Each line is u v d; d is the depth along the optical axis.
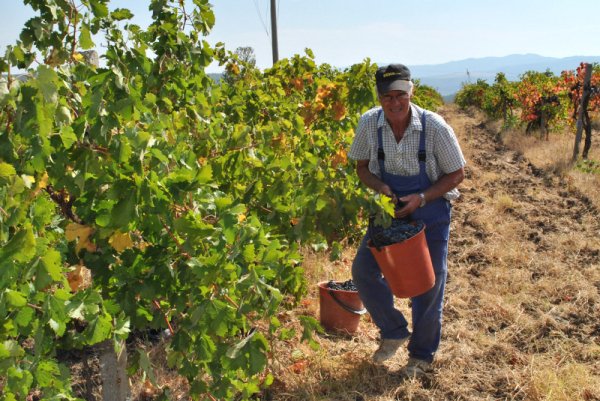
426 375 3.93
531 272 6.03
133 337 4.24
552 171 11.35
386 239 3.44
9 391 1.93
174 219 2.36
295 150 4.53
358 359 4.11
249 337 2.57
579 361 4.20
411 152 3.57
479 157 13.72
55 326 2.02
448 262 6.48
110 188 2.29
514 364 4.15
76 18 2.81
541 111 16.12
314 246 4.04
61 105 2.33
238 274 2.43
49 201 2.61
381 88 3.35
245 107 5.46
